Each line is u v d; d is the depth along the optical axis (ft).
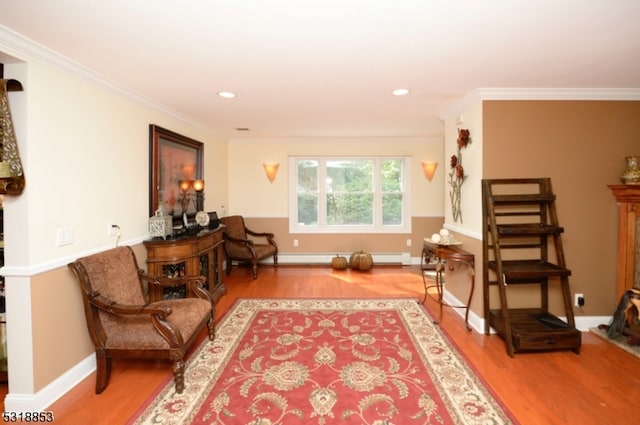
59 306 6.79
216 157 16.28
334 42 6.30
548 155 9.39
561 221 9.53
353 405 6.25
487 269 9.25
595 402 6.38
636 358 8.04
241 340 9.06
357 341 8.98
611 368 7.60
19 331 6.16
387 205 18.47
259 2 4.94
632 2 4.98
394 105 10.93
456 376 7.26
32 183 6.20
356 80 8.43
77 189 7.34
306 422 5.79
